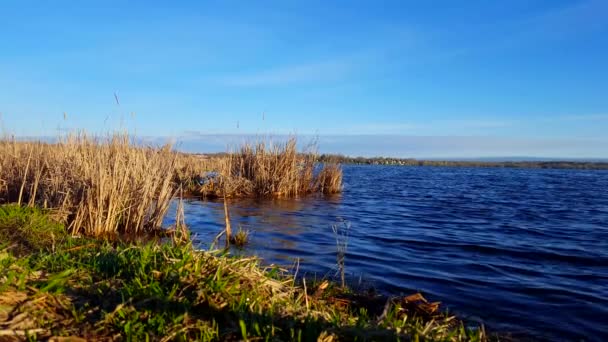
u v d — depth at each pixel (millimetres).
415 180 31344
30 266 3627
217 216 10742
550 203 16828
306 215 11547
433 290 5520
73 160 8688
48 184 8516
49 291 3078
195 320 2971
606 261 7301
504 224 11289
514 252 7887
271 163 15383
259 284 3629
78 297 3135
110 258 3924
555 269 6738
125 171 8414
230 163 14883
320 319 3258
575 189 24578
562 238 9398
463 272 6406
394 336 2998
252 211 11805
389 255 7332
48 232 6730
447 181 31000
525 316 4746
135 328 2781
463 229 10383
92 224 7684
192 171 16500
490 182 30797
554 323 4586
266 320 3025
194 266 3586
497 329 4387
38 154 9391
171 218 10352
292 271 6023
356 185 24578
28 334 2555
